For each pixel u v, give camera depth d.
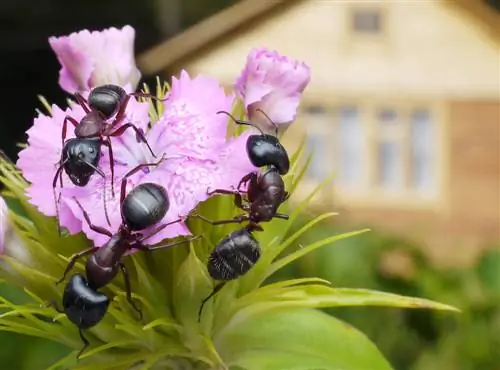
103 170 0.12
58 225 0.12
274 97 0.13
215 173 0.12
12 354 0.19
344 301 0.13
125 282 0.12
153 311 0.13
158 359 0.13
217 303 0.13
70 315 0.12
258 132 0.13
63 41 0.13
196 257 0.12
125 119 0.12
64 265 0.13
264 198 0.12
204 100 0.13
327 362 0.14
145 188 0.12
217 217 0.13
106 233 0.12
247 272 0.13
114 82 0.13
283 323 0.14
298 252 0.13
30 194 0.12
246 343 0.14
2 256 0.13
